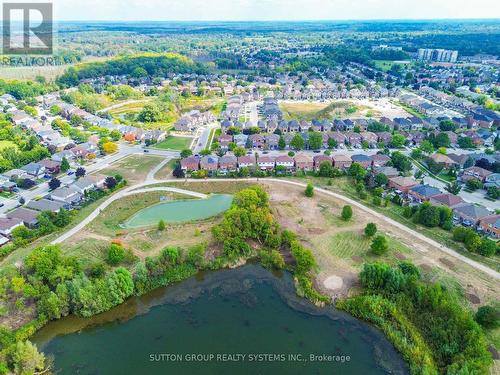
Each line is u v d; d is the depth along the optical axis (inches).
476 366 3115.2
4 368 3206.2
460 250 4827.8
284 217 5615.2
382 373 3353.8
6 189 6481.3
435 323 3629.4
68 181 6919.3
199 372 3385.8
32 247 4837.6
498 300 3993.6
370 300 3981.3
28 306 3927.2
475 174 7047.2
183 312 4050.2
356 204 6028.5
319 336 3740.2
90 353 3558.1
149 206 6117.1
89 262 4574.3
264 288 4397.1
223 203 6235.2
